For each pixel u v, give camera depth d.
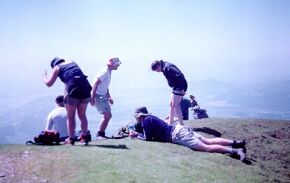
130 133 6.00
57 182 3.31
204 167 4.56
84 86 4.89
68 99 4.80
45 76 4.95
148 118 5.80
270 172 5.31
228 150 5.39
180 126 5.68
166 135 5.74
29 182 3.27
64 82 4.93
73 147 4.59
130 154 4.58
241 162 5.31
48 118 5.54
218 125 7.76
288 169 5.95
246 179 4.45
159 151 5.05
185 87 6.53
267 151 6.64
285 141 7.59
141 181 3.56
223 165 4.87
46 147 4.45
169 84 6.58
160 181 3.67
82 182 3.32
